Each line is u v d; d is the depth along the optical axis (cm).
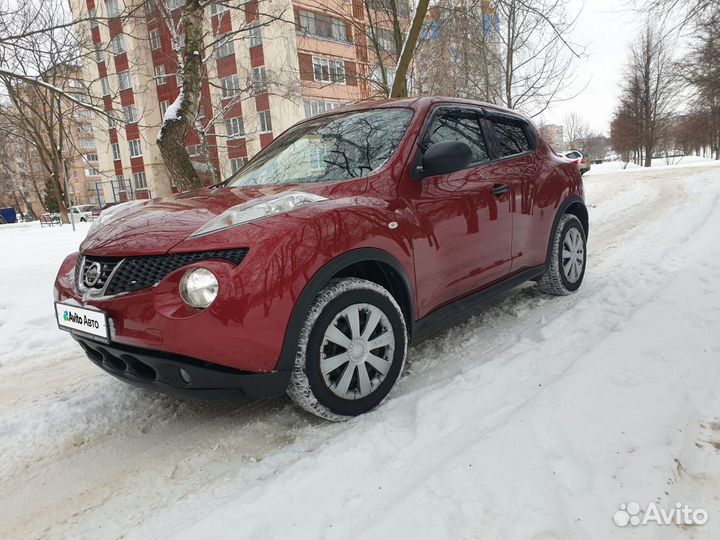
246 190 285
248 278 201
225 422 255
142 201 307
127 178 3978
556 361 271
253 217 219
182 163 768
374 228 241
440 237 279
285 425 246
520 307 393
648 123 3794
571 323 332
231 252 208
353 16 1026
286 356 212
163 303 202
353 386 239
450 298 297
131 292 212
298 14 1212
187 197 289
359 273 258
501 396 238
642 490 164
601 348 271
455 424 217
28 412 282
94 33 1706
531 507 158
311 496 179
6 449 246
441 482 172
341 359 230
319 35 1248
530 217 361
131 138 3794
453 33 1032
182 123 755
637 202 995
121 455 235
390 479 183
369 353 241
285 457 216
